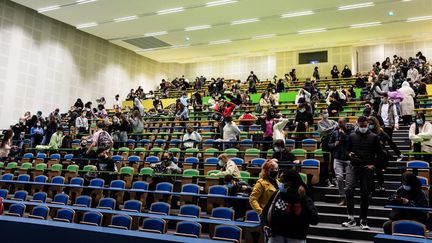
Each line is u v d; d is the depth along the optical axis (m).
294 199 4.01
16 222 4.84
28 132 17.12
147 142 13.28
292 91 22.86
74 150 13.27
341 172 7.15
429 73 18.89
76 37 24.06
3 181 10.21
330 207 7.30
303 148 10.66
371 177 6.29
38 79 21.58
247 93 21.80
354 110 15.68
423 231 4.66
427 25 22.00
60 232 4.53
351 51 26.50
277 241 4.03
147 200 8.95
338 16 20.70
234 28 22.91
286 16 20.78
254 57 30.55
